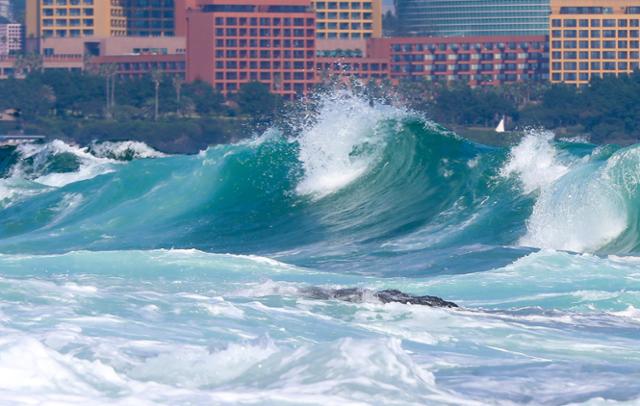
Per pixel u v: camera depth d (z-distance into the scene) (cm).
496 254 12712
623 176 13425
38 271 11231
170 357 6391
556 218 13600
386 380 5884
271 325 8069
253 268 11350
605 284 10550
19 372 5809
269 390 5788
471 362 7169
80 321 7725
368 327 8212
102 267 11381
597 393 6319
